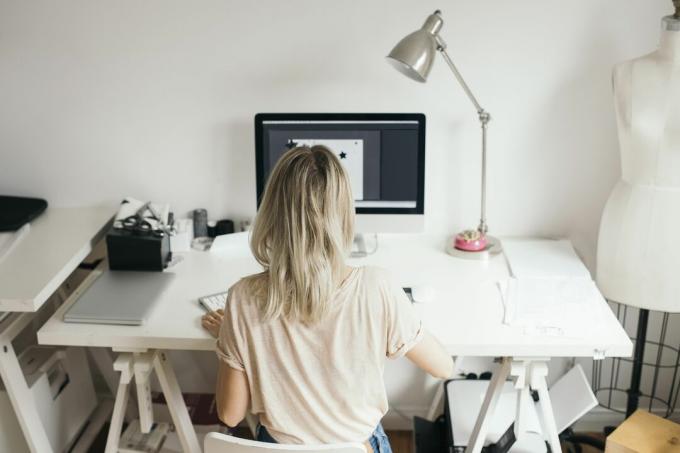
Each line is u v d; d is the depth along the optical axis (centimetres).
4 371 196
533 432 210
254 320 143
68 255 202
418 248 231
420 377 261
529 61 221
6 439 216
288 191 137
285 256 137
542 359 180
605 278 214
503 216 240
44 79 226
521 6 215
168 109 230
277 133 216
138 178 239
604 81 221
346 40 220
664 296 204
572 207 238
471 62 221
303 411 148
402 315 145
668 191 197
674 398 260
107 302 190
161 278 206
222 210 243
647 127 192
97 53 223
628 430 209
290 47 222
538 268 212
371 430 154
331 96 227
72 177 239
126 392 202
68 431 235
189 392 267
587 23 216
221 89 227
